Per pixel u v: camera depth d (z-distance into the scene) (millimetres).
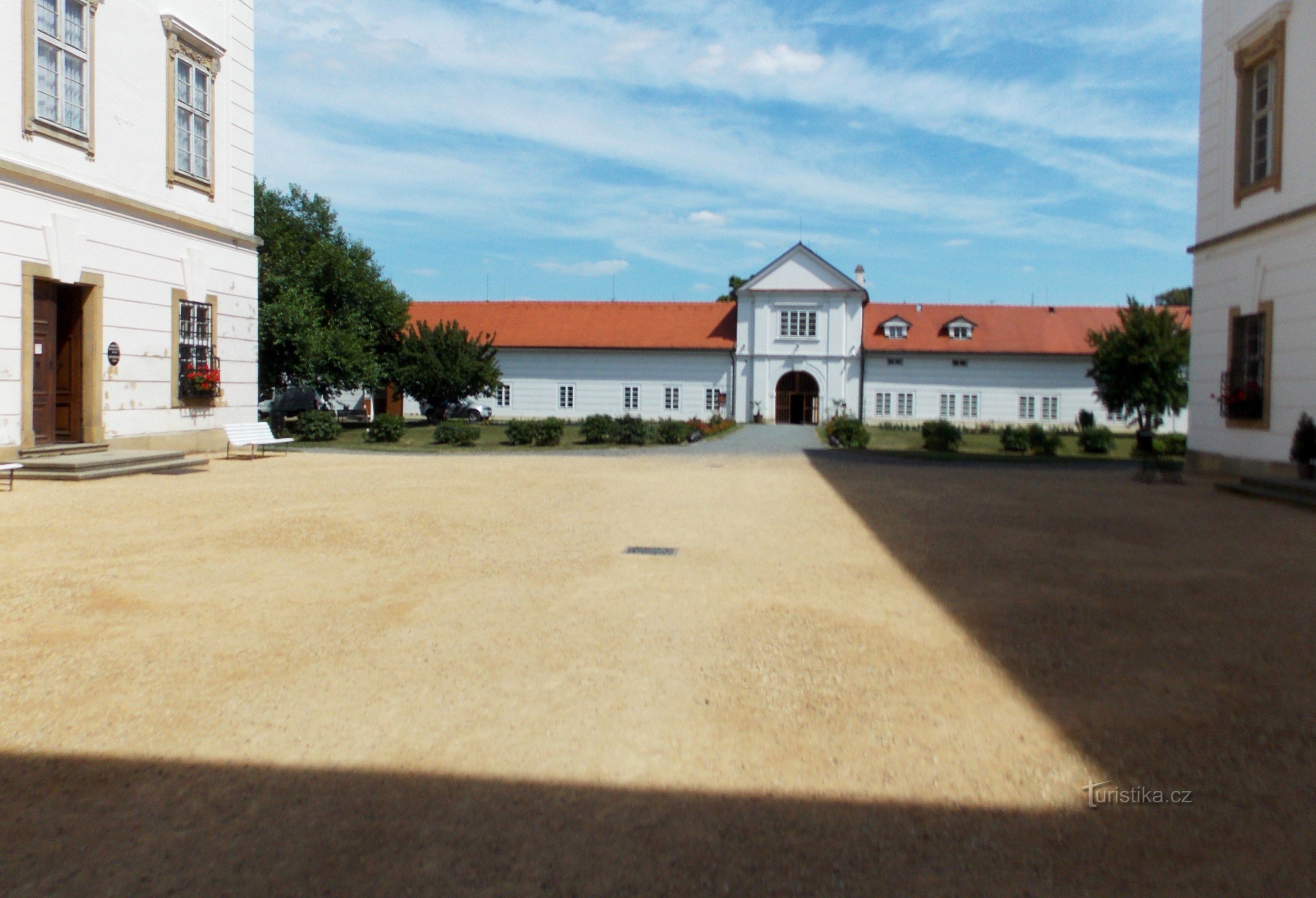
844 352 46250
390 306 35844
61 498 11109
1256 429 15359
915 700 4559
